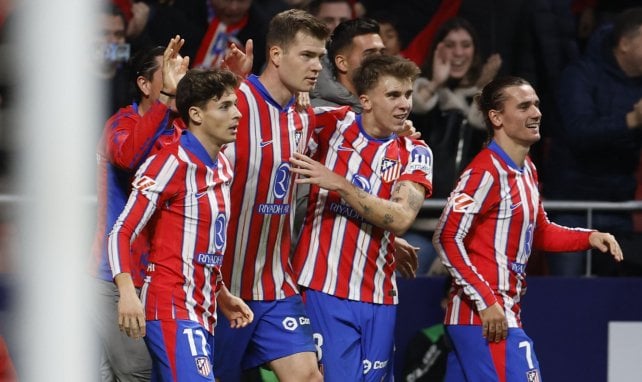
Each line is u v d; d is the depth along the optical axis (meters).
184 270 11.73
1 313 9.33
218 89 11.54
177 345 11.60
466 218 13.48
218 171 11.94
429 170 13.36
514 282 13.86
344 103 14.39
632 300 17.83
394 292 13.69
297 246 13.66
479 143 18.70
